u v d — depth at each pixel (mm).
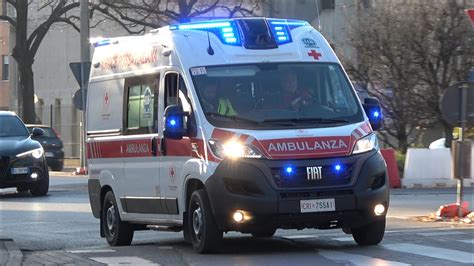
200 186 13203
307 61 13859
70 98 65625
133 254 13859
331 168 12539
